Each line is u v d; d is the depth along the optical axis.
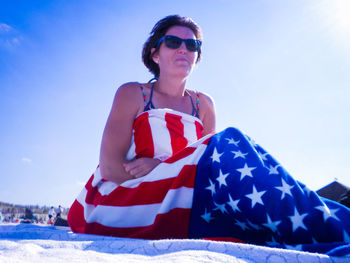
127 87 2.63
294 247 1.28
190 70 2.84
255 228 1.48
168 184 1.92
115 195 2.09
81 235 1.53
